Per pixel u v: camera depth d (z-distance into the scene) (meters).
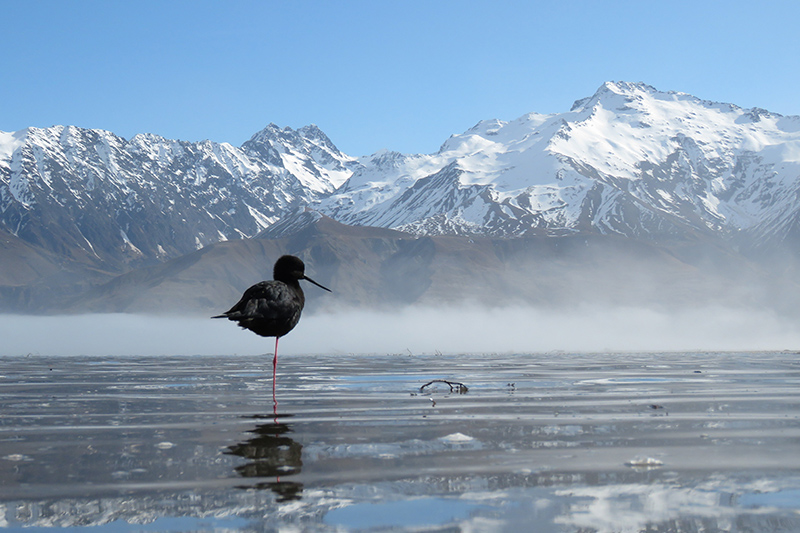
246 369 27.72
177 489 5.59
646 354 59.62
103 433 8.66
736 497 5.29
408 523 4.66
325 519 4.76
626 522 4.65
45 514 4.87
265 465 6.53
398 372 24.67
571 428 8.97
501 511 4.94
